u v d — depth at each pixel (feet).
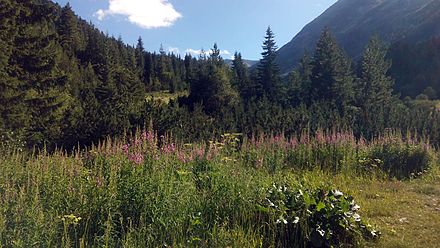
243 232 18.81
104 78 146.41
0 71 60.54
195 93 168.35
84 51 243.60
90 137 52.26
